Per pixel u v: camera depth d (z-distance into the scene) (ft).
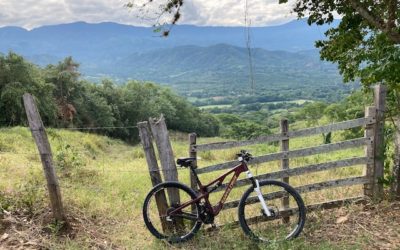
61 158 35.12
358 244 17.44
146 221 19.52
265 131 136.36
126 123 245.86
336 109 92.48
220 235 19.42
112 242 19.17
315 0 24.11
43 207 20.53
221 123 315.58
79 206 22.41
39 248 17.79
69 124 166.91
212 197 27.68
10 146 49.65
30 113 18.93
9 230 18.78
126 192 28.99
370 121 21.35
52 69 190.08
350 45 24.45
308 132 20.86
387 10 20.15
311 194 25.05
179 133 256.73
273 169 37.68
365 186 22.07
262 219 20.21
